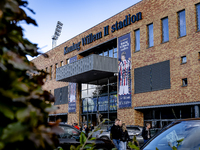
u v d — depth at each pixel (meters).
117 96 22.80
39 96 0.89
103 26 25.06
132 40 21.94
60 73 26.64
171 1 19.09
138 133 15.80
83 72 23.02
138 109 20.92
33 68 0.92
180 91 17.55
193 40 17.25
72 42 29.61
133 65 21.50
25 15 1.01
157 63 19.47
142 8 21.31
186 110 17.48
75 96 29.02
